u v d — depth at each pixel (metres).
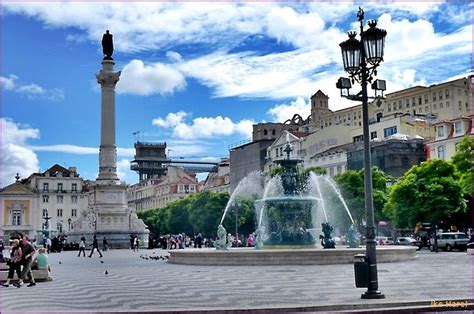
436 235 57.38
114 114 85.31
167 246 84.56
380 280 24.55
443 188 63.88
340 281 24.27
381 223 84.50
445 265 33.97
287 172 43.47
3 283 25.89
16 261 24.97
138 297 20.08
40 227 155.62
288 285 22.95
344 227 81.94
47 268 27.77
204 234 115.50
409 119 109.50
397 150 96.75
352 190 82.44
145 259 49.19
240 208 109.19
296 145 125.88
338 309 16.64
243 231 110.94
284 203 41.09
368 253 18.41
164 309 16.62
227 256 35.75
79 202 159.88
